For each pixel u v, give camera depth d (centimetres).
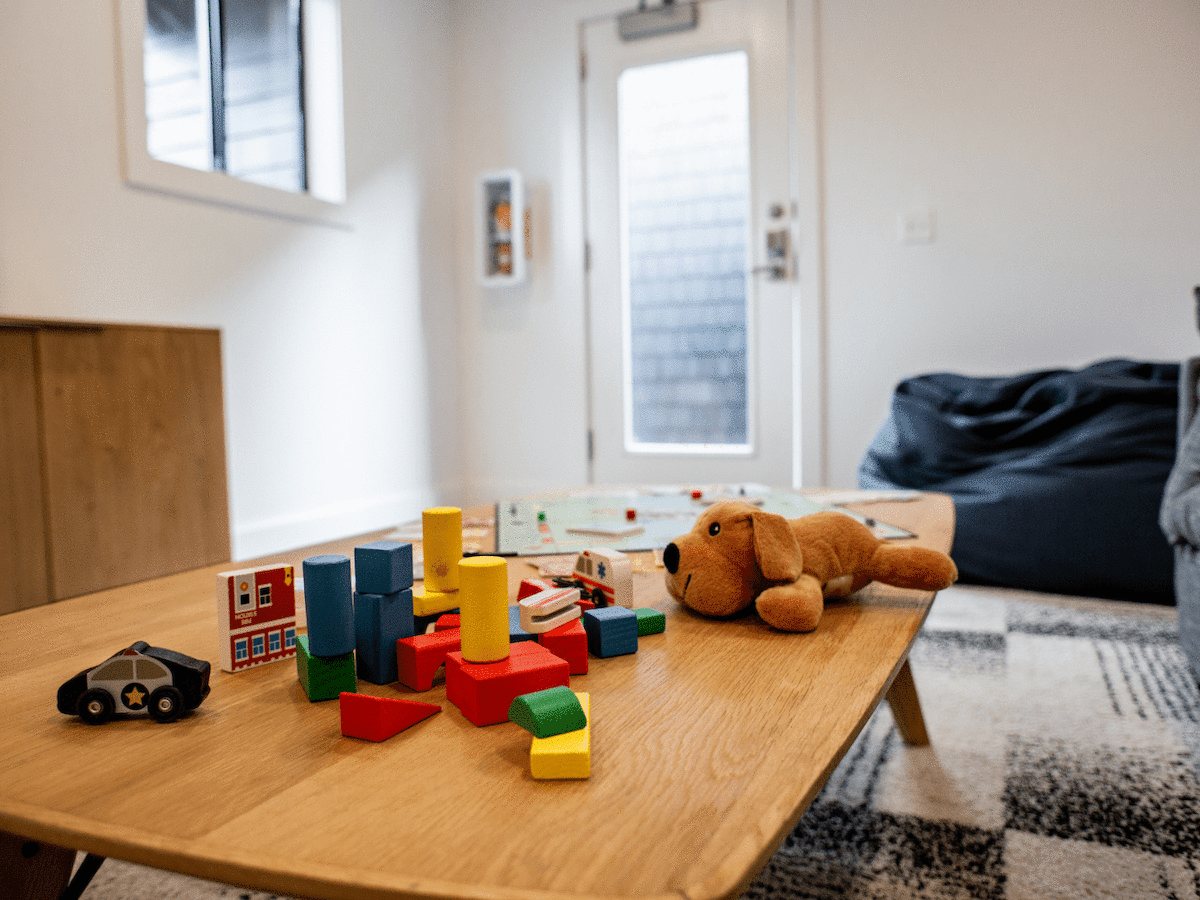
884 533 118
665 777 48
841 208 310
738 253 327
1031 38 283
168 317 242
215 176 254
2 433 161
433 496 359
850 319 312
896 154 302
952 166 295
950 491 236
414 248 346
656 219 339
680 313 338
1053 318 286
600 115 344
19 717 59
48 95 209
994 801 113
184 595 93
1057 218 283
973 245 294
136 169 230
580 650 67
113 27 224
